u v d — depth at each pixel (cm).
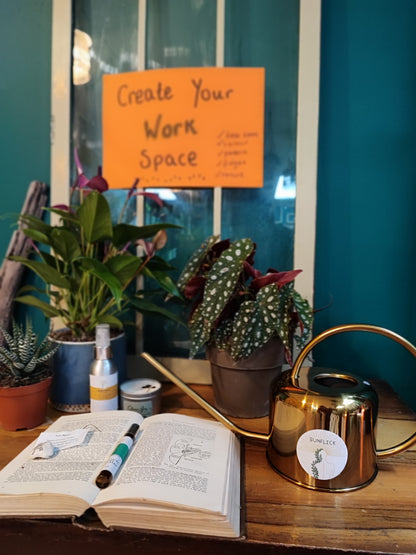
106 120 84
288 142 80
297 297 60
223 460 48
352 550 37
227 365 62
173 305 86
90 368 63
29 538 41
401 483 48
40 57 87
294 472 47
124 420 57
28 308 90
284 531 39
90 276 71
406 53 79
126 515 39
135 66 84
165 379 84
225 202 83
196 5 81
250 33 80
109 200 86
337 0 80
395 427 62
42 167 88
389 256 82
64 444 51
